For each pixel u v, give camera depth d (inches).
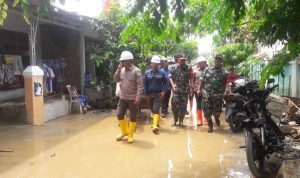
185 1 114.4
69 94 503.5
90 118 447.2
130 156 267.7
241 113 233.6
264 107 234.4
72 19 471.8
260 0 155.2
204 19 176.9
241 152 275.6
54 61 530.6
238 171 229.6
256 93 233.3
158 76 353.7
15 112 402.0
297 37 130.8
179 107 374.6
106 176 224.4
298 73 497.0
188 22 174.1
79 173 230.5
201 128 369.7
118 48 519.2
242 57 676.7
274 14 135.6
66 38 544.4
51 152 280.4
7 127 382.0
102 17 524.4
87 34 599.2
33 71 393.4
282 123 311.3
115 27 524.7
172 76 374.9
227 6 131.3
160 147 293.6
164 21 123.0
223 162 250.1
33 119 396.2
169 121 413.4
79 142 313.6
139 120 418.3
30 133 352.8
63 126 391.2
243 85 247.4
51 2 103.4
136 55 517.0
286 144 237.9
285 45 139.6
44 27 530.9
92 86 575.8
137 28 152.0
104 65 541.0
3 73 452.1
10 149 289.3
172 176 222.2
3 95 453.4
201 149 286.0
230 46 682.8
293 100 361.7
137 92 305.4
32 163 251.9
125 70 309.6
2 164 249.6
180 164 246.7
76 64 567.2
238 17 126.8
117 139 318.3
